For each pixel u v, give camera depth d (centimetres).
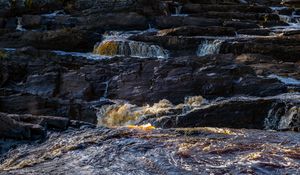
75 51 2494
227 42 2227
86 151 914
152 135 1017
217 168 804
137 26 2747
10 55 2092
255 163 830
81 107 1617
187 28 2517
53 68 1930
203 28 2536
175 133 1045
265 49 2172
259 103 1412
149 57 2191
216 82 1673
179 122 1395
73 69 2050
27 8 3050
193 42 2327
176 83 1700
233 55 2008
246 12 3266
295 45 2302
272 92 1628
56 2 3138
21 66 1980
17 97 1627
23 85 1842
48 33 2492
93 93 1778
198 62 1848
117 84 1784
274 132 1097
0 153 936
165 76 1742
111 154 890
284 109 1386
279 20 3072
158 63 1827
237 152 898
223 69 1731
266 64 1928
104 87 1794
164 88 1697
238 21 2864
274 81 1664
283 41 2308
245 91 1653
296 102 1397
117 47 2366
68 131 1056
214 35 2536
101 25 2717
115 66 1903
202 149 914
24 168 839
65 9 3100
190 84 1688
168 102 1655
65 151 921
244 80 1675
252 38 2348
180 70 1756
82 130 1061
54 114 1583
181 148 920
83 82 1798
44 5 3100
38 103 1598
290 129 1316
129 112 1570
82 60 2128
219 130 1089
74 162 855
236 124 1389
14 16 3011
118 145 943
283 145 962
